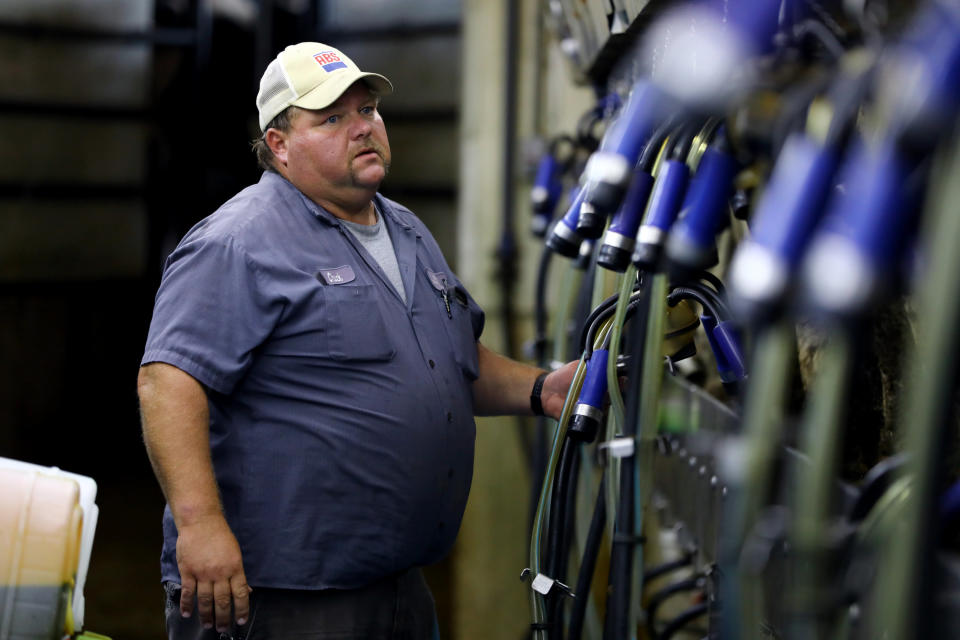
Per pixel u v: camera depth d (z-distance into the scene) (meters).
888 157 1.29
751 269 1.38
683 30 2.18
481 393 4.10
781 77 1.74
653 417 2.37
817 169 1.39
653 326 2.34
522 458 8.01
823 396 1.34
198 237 3.66
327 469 3.55
